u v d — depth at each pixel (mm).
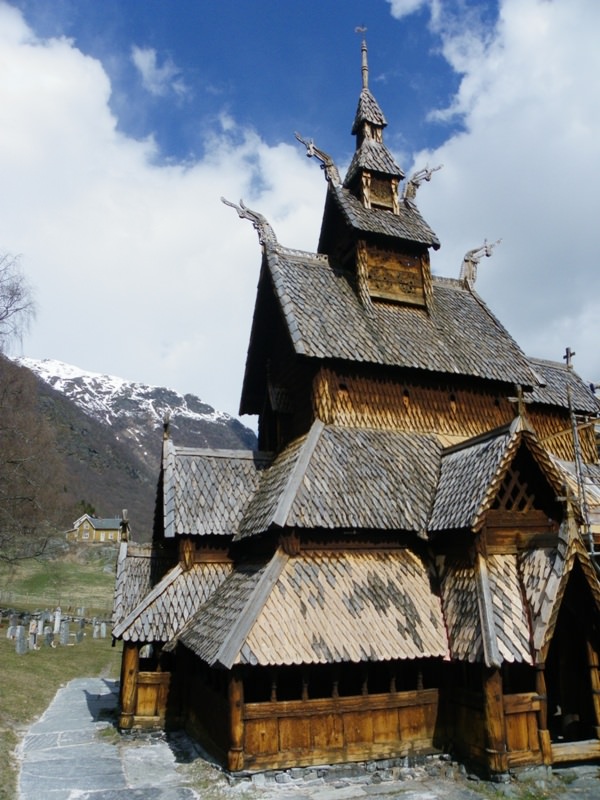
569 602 14469
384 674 15422
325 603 14383
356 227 21469
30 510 52344
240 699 13023
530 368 21906
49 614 47781
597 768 13477
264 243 22156
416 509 16609
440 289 25125
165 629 16906
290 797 12336
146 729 17453
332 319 20047
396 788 12875
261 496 18656
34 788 13164
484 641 13047
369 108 24734
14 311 34438
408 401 19953
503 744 12766
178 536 18531
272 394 21219
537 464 15227
